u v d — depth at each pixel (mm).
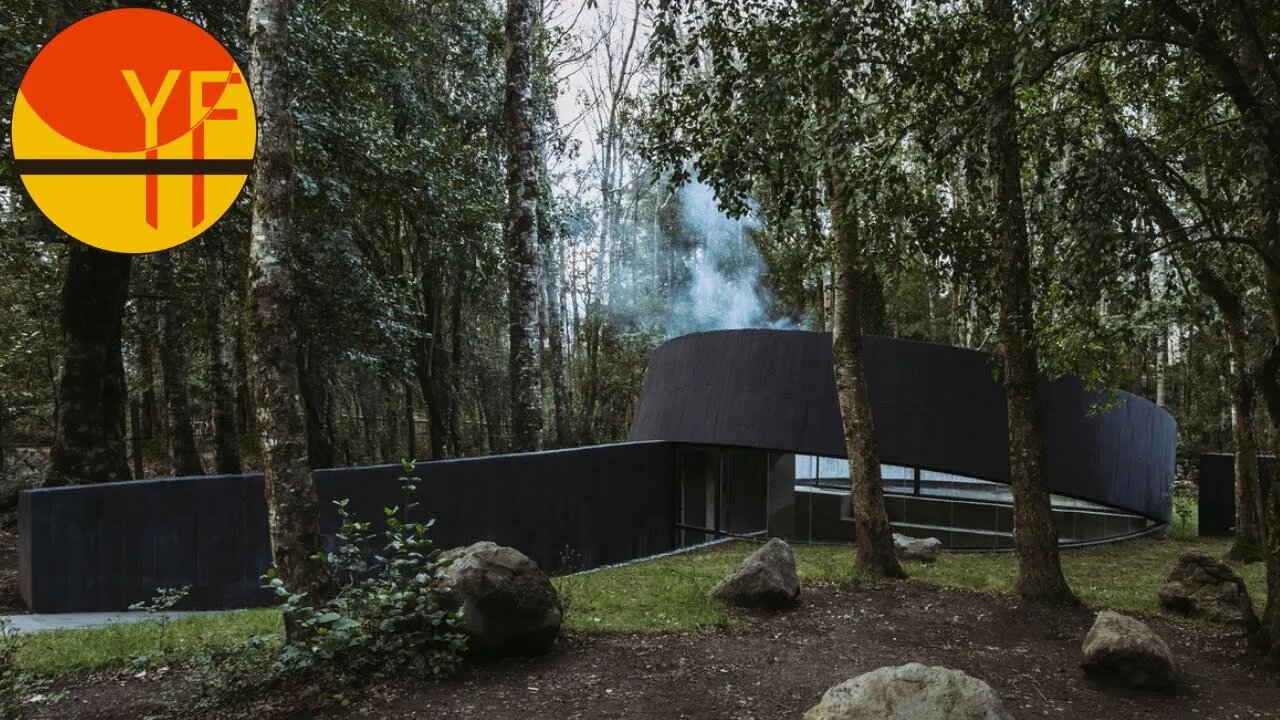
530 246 13531
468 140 19578
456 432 25078
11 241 12258
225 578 8633
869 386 12875
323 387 20625
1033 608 7594
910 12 6875
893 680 3969
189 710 4648
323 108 12219
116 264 13070
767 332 13836
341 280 13852
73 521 7773
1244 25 5520
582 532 12500
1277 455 6309
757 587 7555
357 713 4586
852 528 13969
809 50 5828
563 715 4684
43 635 6379
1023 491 8102
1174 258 6855
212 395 16531
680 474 15062
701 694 5168
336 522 9203
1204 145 7109
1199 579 7922
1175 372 26812
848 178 7797
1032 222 7625
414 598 5270
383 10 17469
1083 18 5773
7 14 9148
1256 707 5281
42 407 20844
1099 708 5211
